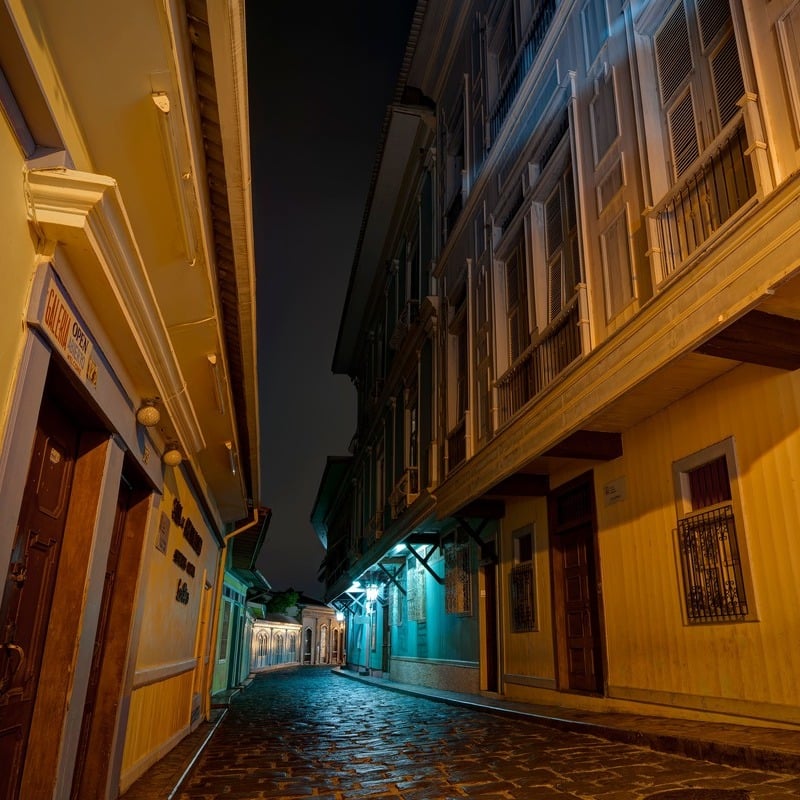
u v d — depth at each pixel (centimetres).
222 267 492
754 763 463
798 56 478
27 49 222
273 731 902
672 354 551
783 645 546
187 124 306
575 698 870
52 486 344
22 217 247
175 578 699
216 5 279
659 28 706
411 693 1449
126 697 470
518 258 1038
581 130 828
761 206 460
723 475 639
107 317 336
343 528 2969
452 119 1494
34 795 323
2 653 285
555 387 762
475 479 1019
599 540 841
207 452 816
